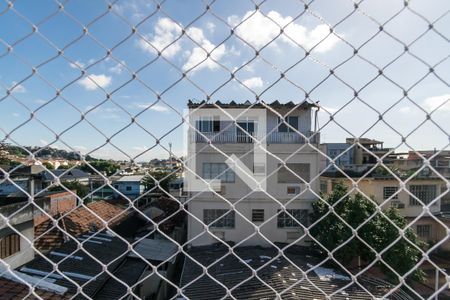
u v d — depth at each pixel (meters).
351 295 4.99
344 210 6.35
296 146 6.86
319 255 7.56
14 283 4.18
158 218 6.21
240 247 9.01
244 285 6.13
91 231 8.10
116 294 5.99
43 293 4.33
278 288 5.71
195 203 9.94
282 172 9.73
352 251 5.98
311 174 7.69
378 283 5.24
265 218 10.10
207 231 1.39
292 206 9.25
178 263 8.38
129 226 8.91
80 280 5.73
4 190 7.12
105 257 6.84
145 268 6.62
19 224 6.53
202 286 6.44
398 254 5.24
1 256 6.02
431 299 1.26
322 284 5.66
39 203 7.14
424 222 7.79
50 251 6.82
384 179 7.23
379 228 5.62
